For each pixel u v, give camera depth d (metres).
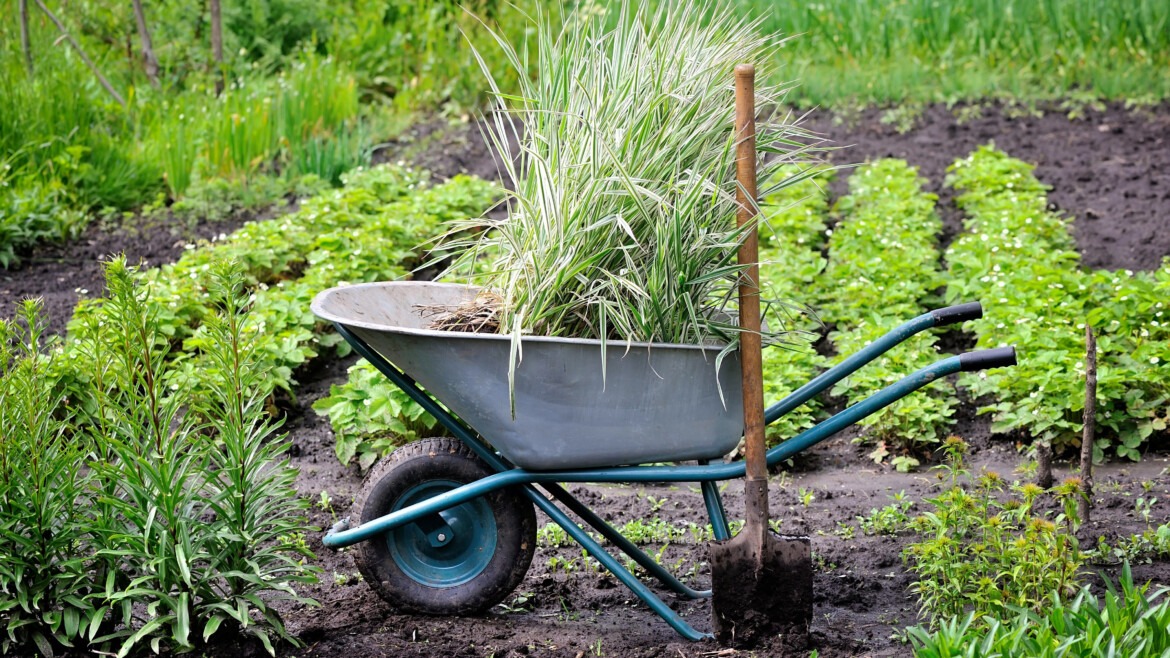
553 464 3.25
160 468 3.09
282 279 7.02
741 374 3.27
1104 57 11.00
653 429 3.21
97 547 3.20
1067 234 7.37
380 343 3.21
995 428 5.21
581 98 3.30
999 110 10.27
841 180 8.92
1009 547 3.42
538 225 3.25
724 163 3.18
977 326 5.79
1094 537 4.04
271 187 8.51
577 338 3.08
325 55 11.58
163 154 8.64
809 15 11.76
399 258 6.89
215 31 10.30
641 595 3.35
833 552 4.12
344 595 3.73
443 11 12.05
